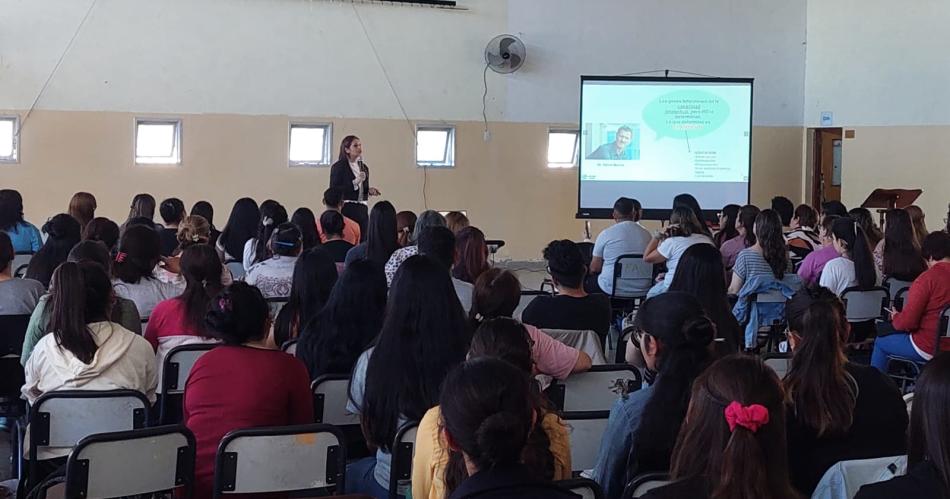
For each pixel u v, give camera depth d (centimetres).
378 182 1015
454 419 170
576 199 1088
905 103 1080
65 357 316
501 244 885
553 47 1062
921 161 1077
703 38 1105
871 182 1103
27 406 355
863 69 1098
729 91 1007
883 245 599
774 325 555
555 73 1066
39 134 900
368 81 1003
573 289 421
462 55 1034
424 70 1021
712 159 1011
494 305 330
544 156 1070
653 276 673
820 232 711
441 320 285
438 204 1038
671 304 236
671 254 609
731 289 557
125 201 931
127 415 306
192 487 265
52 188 908
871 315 537
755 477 161
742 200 1015
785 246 558
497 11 1042
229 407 280
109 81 919
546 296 418
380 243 545
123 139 926
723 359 174
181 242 560
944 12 1053
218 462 256
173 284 440
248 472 259
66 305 316
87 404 301
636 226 686
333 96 991
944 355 170
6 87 888
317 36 982
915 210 667
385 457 293
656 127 1005
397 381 281
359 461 318
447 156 1045
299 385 291
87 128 914
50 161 905
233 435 255
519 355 246
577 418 284
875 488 171
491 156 1052
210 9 945
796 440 248
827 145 1146
